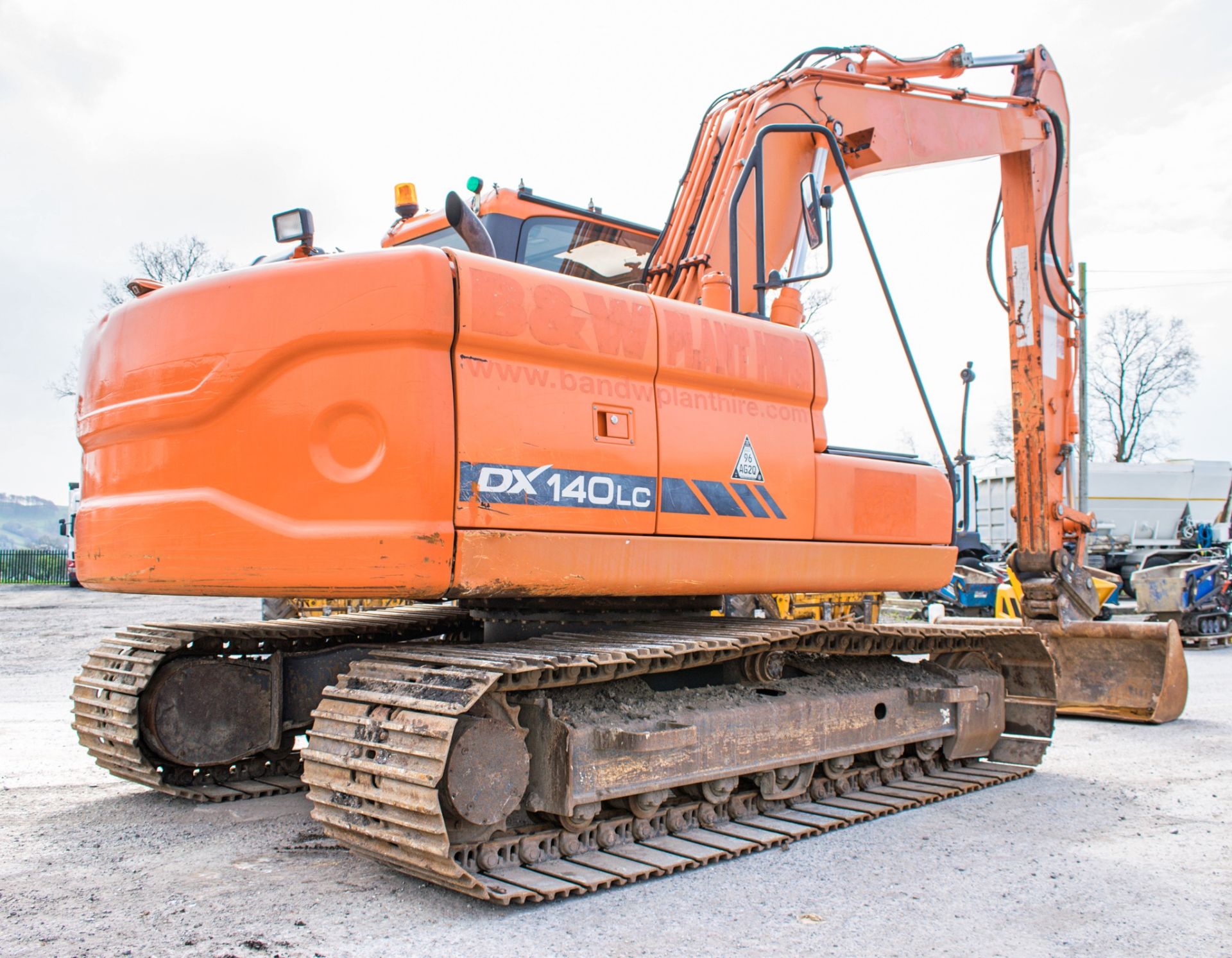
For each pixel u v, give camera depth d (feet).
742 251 18.65
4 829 15.21
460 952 10.50
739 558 14.98
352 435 12.10
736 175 18.66
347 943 10.73
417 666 12.49
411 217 20.74
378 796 11.50
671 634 14.57
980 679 19.94
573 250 20.17
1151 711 24.93
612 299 13.85
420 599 12.60
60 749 21.01
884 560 17.48
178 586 12.71
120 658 16.96
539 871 12.57
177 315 12.98
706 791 14.74
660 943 10.84
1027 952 10.71
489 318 12.47
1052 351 25.41
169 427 12.82
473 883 11.25
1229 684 34.40
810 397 16.55
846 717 16.80
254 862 13.61
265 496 12.25
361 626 18.28
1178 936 11.23
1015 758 20.61
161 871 13.26
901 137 22.68
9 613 61.98
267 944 10.69
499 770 12.07
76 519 14.43
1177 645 25.07
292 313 12.30
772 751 15.42
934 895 12.51
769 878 13.12
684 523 14.33
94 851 14.11
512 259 19.15
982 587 47.39
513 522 12.45
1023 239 25.29
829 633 16.48
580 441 13.23
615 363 13.74
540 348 12.95
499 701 12.51
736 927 11.32
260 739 17.16
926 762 19.21
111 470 13.61
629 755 13.37
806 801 16.81
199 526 12.42
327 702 12.84
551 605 15.21
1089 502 75.92
